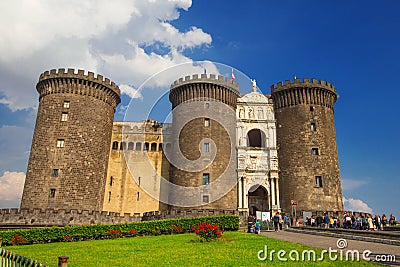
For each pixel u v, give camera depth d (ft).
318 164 190.39
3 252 44.60
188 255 66.59
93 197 179.63
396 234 80.74
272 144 193.67
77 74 190.70
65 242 102.06
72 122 184.34
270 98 212.64
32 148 180.96
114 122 223.71
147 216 171.01
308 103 202.80
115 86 207.51
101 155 190.39
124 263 59.88
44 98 190.70
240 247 75.97
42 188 170.30
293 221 165.17
